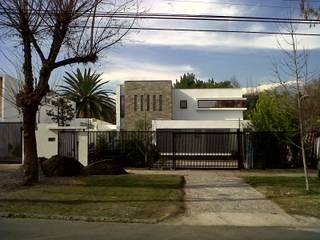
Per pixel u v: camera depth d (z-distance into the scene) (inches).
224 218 470.9
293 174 911.7
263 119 1134.4
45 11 644.1
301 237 387.5
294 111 879.7
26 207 502.0
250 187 697.0
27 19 639.1
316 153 1059.9
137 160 1076.5
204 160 1179.3
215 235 391.2
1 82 1358.3
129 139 1098.7
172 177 804.0
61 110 1776.6
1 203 526.3
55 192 609.9
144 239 369.4
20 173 842.8
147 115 2151.8
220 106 2198.6
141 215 468.8
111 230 404.8
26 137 689.6
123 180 744.3
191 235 389.4
